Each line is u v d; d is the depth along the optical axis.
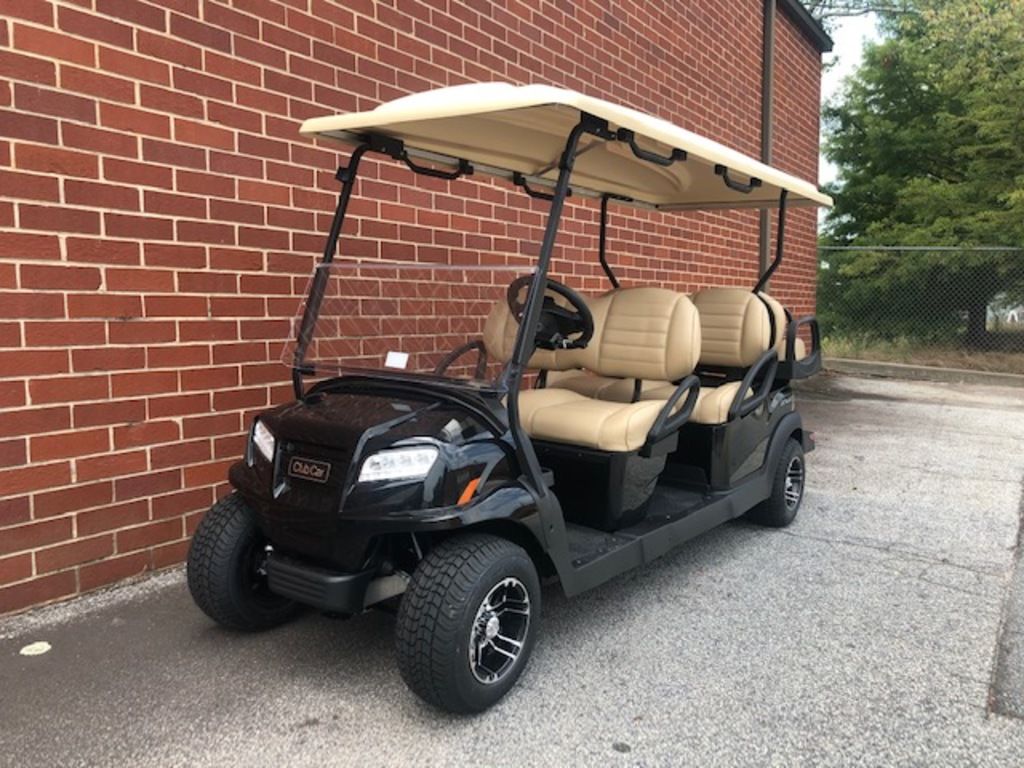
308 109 3.91
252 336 3.74
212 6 3.47
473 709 2.40
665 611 3.25
